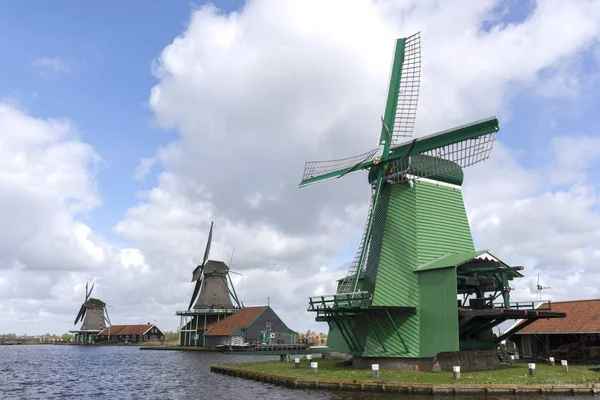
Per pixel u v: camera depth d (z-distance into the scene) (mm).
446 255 32000
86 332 132500
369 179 36188
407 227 32188
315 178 38344
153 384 33031
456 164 34719
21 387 32781
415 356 29000
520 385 23141
